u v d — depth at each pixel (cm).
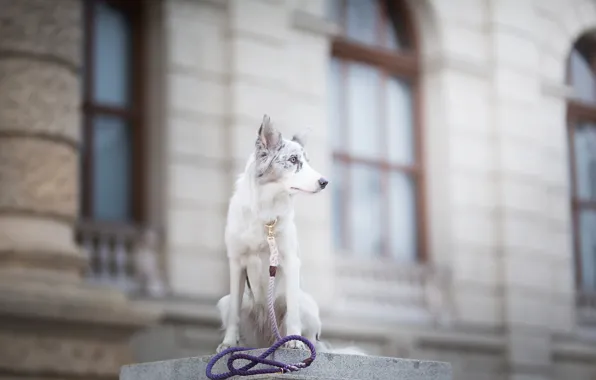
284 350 590
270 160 614
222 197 1806
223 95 1836
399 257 2094
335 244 2005
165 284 1727
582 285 2347
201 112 1808
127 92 1792
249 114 1842
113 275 1689
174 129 1775
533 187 2217
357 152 2066
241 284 633
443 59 2136
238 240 624
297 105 1917
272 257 613
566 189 2286
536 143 2239
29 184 1380
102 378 1334
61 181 1409
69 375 1309
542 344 2166
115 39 1792
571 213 2364
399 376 612
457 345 2045
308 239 1892
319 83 1952
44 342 1302
